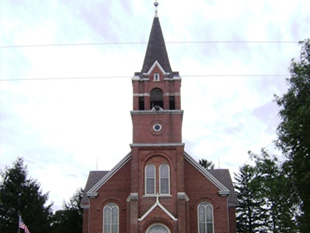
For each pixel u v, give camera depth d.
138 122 42.75
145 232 39.09
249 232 68.69
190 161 43.50
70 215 68.50
